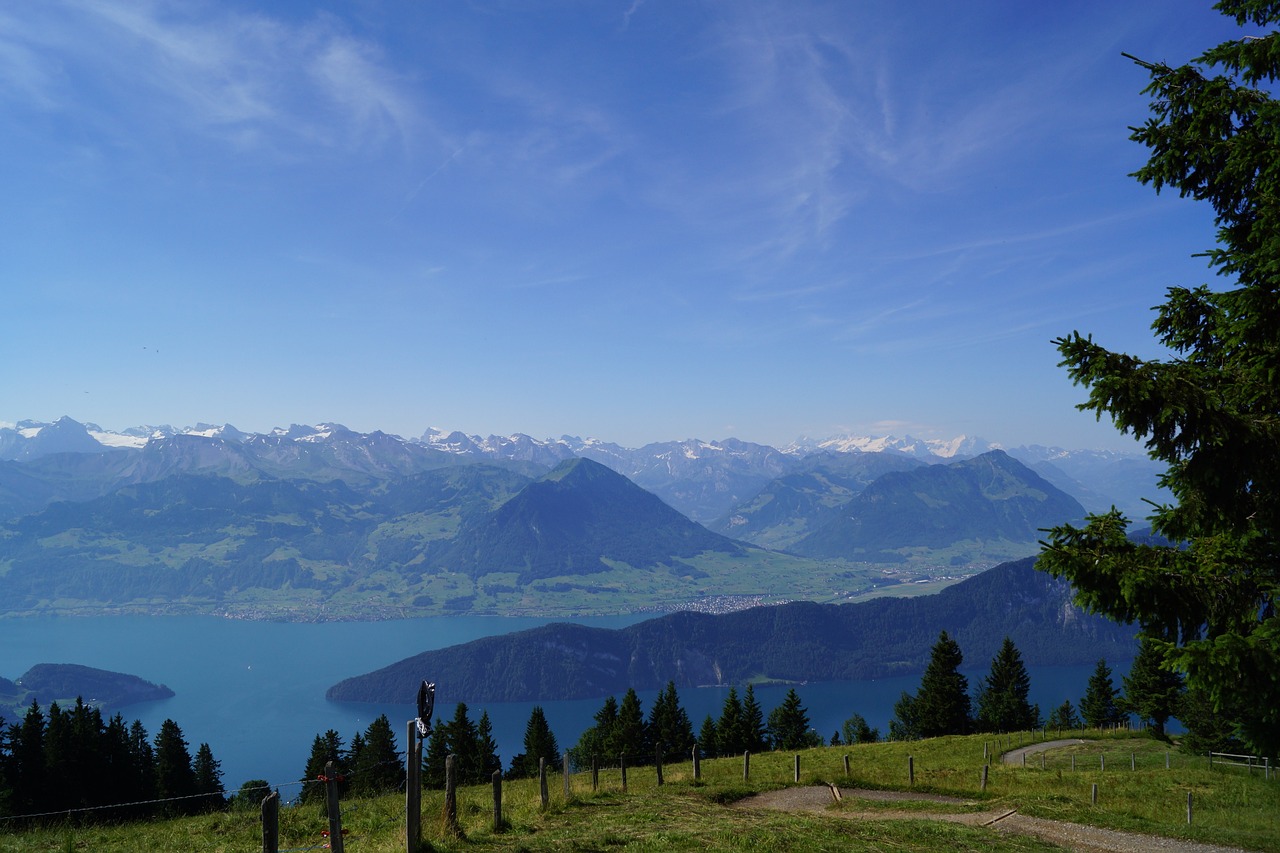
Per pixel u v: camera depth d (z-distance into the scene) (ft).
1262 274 44.09
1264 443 41.14
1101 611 46.26
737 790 110.32
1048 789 123.85
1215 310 48.16
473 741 309.22
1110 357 42.70
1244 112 46.65
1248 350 44.19
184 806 119.96
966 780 133.39
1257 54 44.32
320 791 104.73
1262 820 96.68
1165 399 41.04
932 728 401.29
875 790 118.11
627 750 354.54
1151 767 169.37
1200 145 47.98
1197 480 43.78
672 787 110.63
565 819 79.25
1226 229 49.73
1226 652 39.32
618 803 92.38
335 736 253.24
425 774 285.02
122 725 225.97
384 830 70.49
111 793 209.97
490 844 63.16
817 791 115.96
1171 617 44.37
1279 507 43.39
